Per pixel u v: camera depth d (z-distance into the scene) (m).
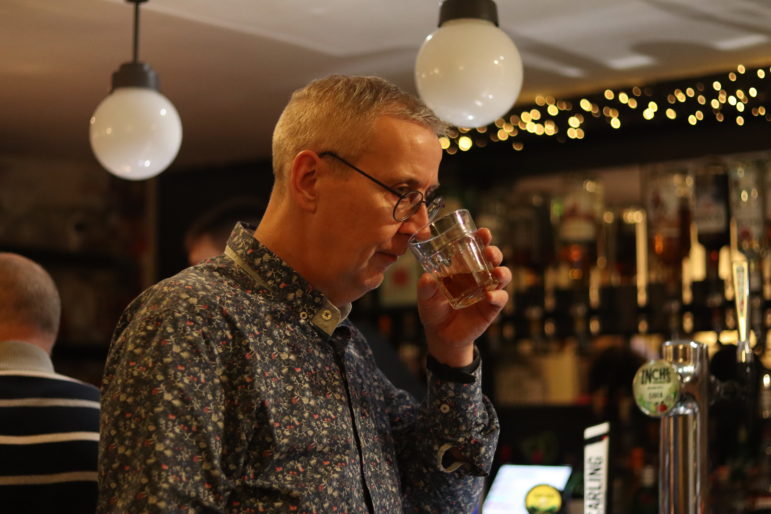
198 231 3.26
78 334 4.94
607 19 2.91
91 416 2.03
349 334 1.39
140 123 2.57
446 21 2.13
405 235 1.40
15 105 3.89
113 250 5.04
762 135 3.41
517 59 2.11
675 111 3.40
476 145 3.78
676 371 1.74
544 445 3.82
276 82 3.58
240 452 1.23
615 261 3.68
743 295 1.85
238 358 1.26
